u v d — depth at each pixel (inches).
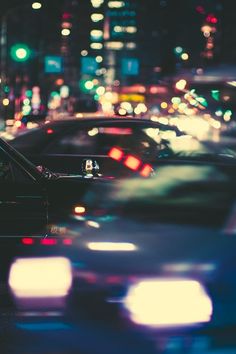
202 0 4008.4
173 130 651.5
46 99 2509.8
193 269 307.7
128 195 377.4
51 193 356.5
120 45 5285.4
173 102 887.7
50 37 2773.1
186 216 366.9
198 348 301.4
